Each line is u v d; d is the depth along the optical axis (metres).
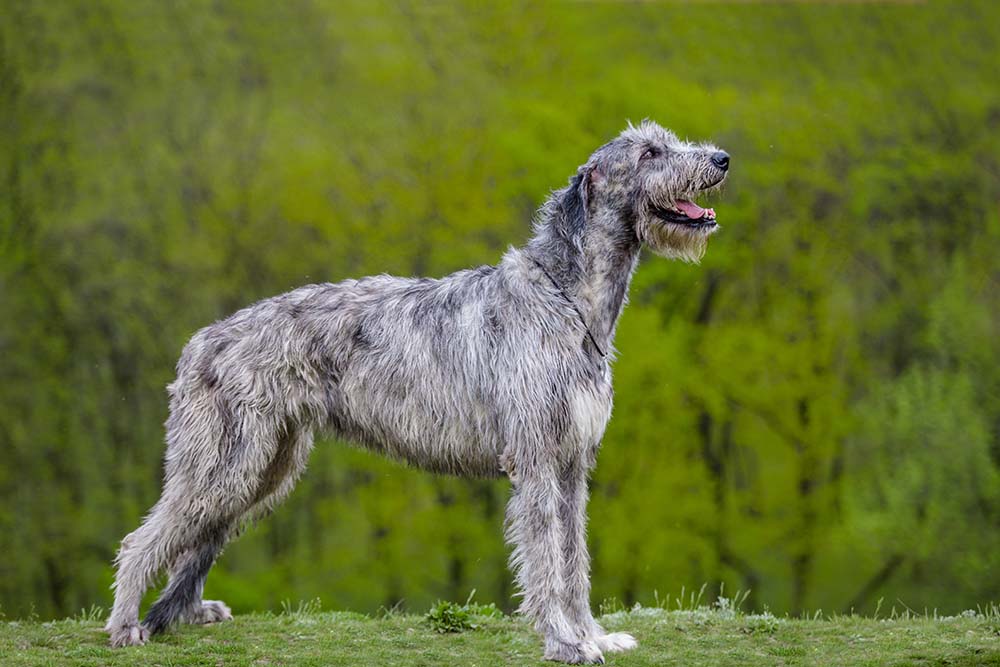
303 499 18.94
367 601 18.72
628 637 6.91
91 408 19.11
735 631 7.37
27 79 19.58
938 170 18.95
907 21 20.22
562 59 19.64
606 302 6.66
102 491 19.14
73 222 19.17
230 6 20.03
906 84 19.83
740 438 19.12
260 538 19.14
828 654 6.74
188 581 7.20
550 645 6.39
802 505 18.88
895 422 18.84
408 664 6.43
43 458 19.06
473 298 6.73
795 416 18.88
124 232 19.19
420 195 18.66
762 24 20.48
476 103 19.41
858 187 19.00
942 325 18.98
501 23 19.50
